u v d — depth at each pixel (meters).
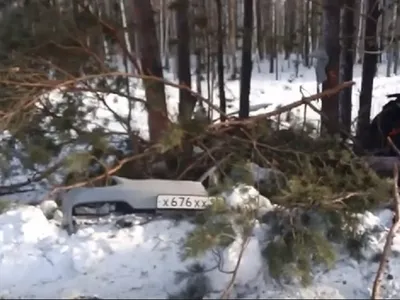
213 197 3.94
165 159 4.92
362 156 4.89
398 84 13.59
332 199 3.96
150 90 4.96
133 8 5.52
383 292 3.56
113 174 4.85
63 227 4.20
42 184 5.38
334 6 5.86
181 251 3.77
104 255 3.85
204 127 4.68
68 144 5.01
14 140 5.19
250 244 3.69
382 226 4.19
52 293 3.54
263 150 4.73
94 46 5.26
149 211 4.18
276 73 16.06
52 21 5.07
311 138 4.81
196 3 7.84
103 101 5.09
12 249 3.95
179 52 6.37
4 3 5.29
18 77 4.73
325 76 5.84
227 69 13.16
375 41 7.04
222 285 3.56
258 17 16.12
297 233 3.73
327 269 3.79
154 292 3.54
